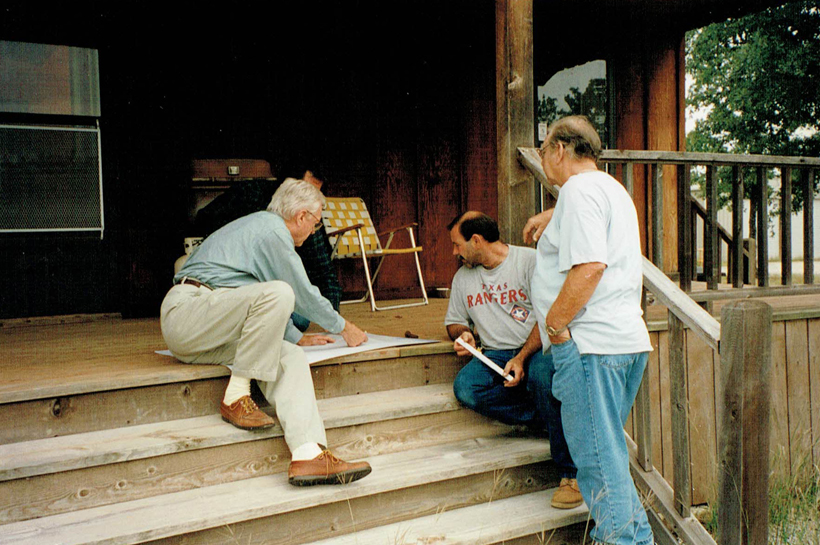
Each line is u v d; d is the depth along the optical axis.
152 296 4.96
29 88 4.61
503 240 3.55
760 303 2.27
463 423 2.99
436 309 4.86
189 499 2.37
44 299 4.72
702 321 2.47
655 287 2.65
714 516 3.65
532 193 3.51
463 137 5.94
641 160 3.49
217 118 5.11
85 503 2.31
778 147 13.28
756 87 13.11
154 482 2.41
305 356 2.62
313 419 2.51
